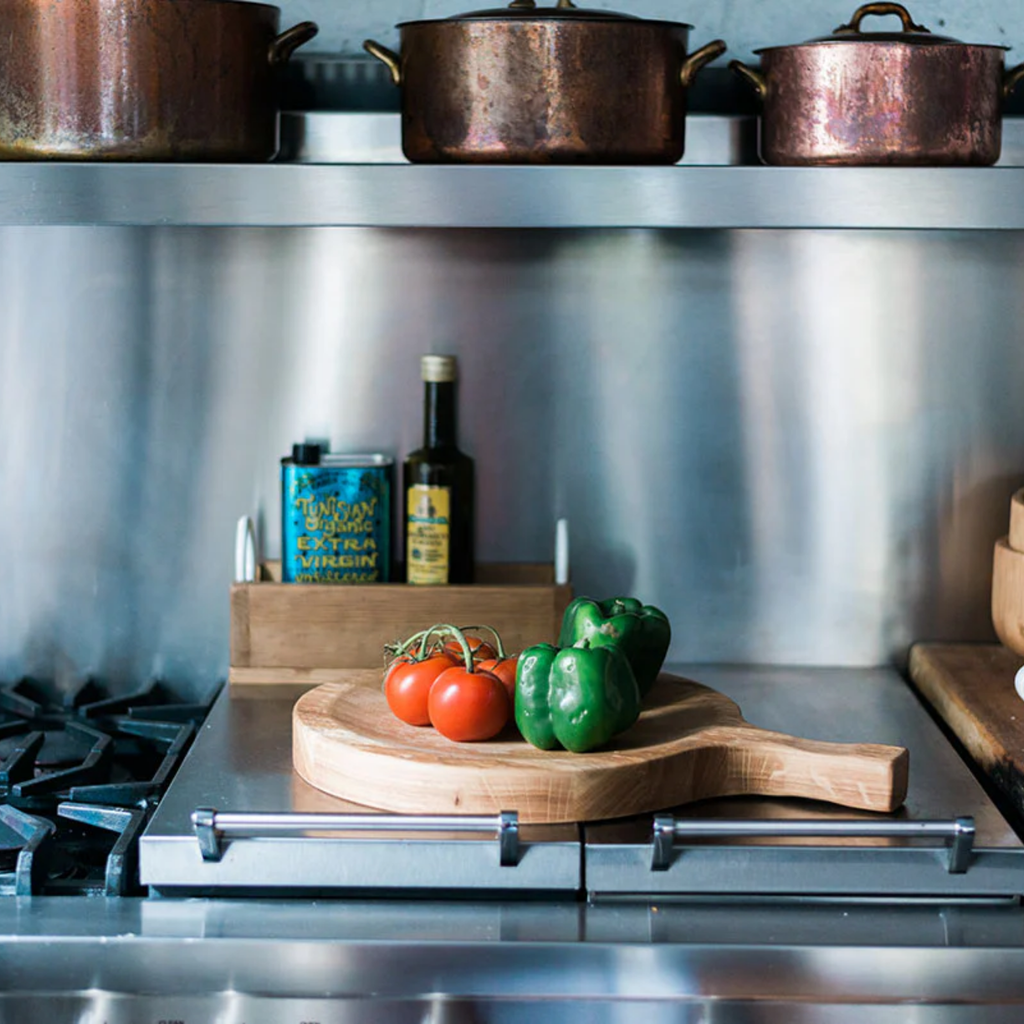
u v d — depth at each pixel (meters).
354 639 1.63
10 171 1.38
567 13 1.36
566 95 1.37
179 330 1.73
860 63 1.39
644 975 1.16
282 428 1.75
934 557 1.77
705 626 1.78
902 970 1.16
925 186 1.39
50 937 1.16
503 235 1.72
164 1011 1.17
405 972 1.16
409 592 1.62
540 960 1.16
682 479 1.76
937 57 1.38
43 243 1.72
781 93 1.43
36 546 1.77
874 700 1.64
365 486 1.65
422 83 1.40
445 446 1.67
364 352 1.74
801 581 1.77
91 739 1.57
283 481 1.66
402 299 1.73
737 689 1.69
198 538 1.77
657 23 1.37
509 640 1.63
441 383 1.66
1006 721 1.47
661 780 1.28
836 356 1.74
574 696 1.26
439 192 1.39
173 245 1.72
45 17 1.35
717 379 1.74
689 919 1.20
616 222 1.39
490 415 1.75
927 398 1.75
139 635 1.78
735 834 1.20
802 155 1.42
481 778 1.25
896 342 1.74
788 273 1.72
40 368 1.74
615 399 1.75
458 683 1.31
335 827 1.21
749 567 1.77
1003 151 1.68
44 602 1.77
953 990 1.16
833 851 1.21
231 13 1.38
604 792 1.26
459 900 1.23
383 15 1.67
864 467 1.76
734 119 1.69
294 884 1.22
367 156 1.68
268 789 1.33
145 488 1.76
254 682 1.65
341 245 1.72
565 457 1.76
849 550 1.77
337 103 1.68
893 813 1.29
